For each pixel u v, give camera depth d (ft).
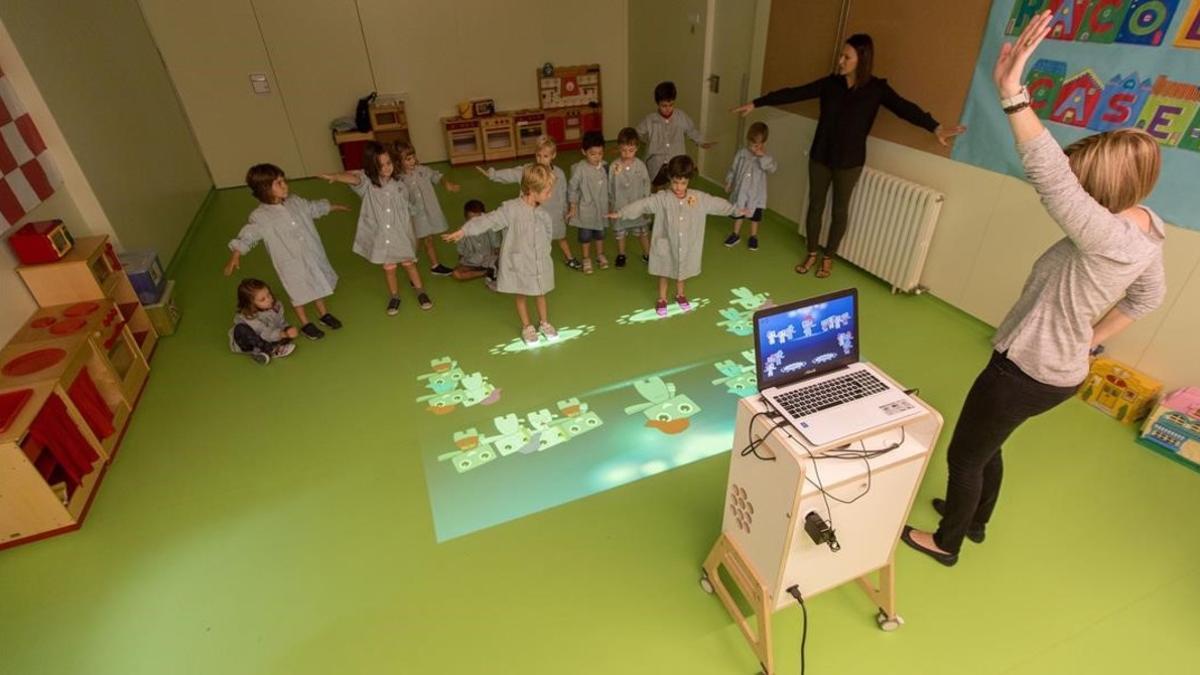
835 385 5.45
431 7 19.57
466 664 6.15
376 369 10.79
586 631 6.42
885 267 12.46
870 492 5.16
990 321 11.07
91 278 9.61
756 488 5.35
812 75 13.62
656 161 15.10
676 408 9.58
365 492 8.22
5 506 7.19
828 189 12.92
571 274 13.96
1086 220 4.50
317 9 18.54
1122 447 8.54
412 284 13.39
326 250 15.43
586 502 7.95
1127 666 5.99
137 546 7.51
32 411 7.24
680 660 6.13
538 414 9.54
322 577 7.07
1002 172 10.12
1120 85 8.32
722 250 14.71
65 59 11.64
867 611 6.56
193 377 10.64
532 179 9.97
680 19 18.19
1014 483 8.01
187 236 15.98
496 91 21.63
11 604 6.86
